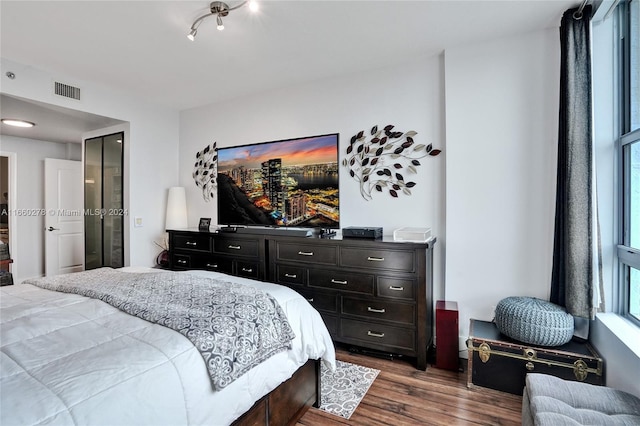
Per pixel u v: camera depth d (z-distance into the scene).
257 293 1.72
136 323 1.36
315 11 2.10
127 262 3.68
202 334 1.27
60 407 0.86
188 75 3.10
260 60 2.80
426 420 1.86
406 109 2.87
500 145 2.47
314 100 3.27
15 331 1.24
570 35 2.01
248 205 3.60
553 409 1.29
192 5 2.02
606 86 2.06
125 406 0.95
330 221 3.16
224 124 3.84
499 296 2.50
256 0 1.98
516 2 2.03
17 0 1.94
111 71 2.99
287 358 1.62
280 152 3.41
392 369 2.45
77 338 1.21
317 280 2.77
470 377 2.19
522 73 2.41
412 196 2.85
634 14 1.90
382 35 2.41
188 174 4.14
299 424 1.82
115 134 3.82
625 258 1.93
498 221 2.49
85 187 4.18
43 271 5.21
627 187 1.98
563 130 2.13
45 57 2.70
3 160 5.37
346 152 3.11
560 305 2.16
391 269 2.49
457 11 2.12
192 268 3.47
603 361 1.88
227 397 1.24
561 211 2.18
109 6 2.02
